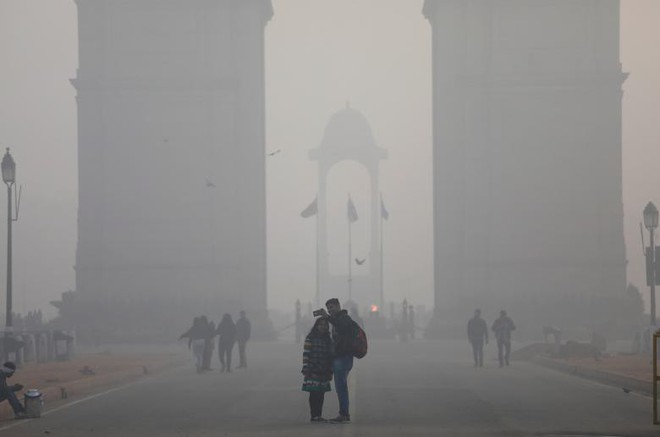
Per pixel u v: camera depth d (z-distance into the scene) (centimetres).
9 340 12694
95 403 9150
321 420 7612
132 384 11338
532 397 9431
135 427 7394
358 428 7206
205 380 11838
